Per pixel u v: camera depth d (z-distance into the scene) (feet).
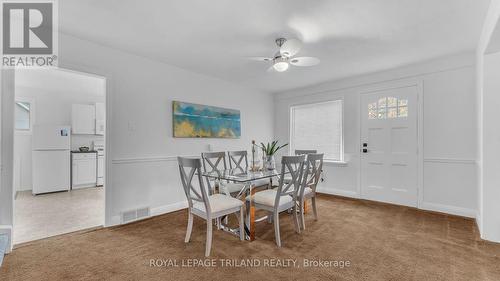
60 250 7.20
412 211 11.02
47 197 14.21
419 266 6.27
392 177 12.27
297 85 15.46
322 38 8.61
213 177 8.97
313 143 15.74
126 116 9.98
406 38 8.62
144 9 6.79
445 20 7.31
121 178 9.77
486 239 7.84
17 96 15.48
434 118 10.98
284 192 7.81
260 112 16.70
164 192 11.26
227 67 12.01
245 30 8.06
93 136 18.56
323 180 15.02
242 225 7.98
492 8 6.22
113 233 8.59
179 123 11.85
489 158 7.82
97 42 9.03
